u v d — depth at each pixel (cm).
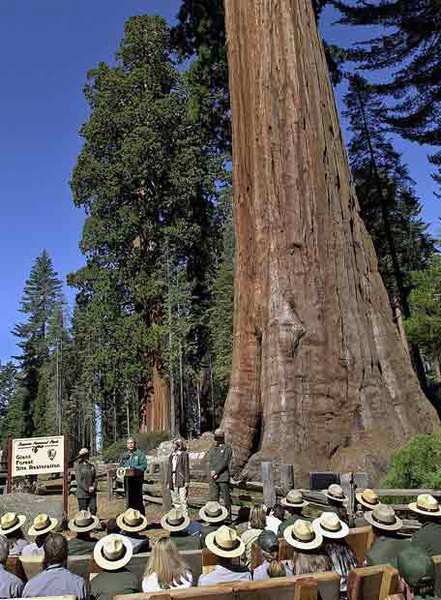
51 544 415
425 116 2531
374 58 2555
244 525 918
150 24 3941
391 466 1070
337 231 1461
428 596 287
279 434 1258
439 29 2378
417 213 4000
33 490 1742
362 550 537
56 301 8331
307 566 440
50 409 6619
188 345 3550
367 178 3612
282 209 1448
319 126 1530
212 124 3603
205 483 1338
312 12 1655
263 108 1539
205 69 3097
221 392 4744
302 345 1331
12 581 417
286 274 1398
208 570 474
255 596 348
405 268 3816
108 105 3772
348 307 1398
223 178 3756
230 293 3978
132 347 3419
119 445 3259
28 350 7950
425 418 1356
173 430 3262
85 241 3681
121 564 431
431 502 505
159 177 3678
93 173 3659
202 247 3784
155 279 3547
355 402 1318
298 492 650
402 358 1424
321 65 1622
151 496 1441
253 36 1619
